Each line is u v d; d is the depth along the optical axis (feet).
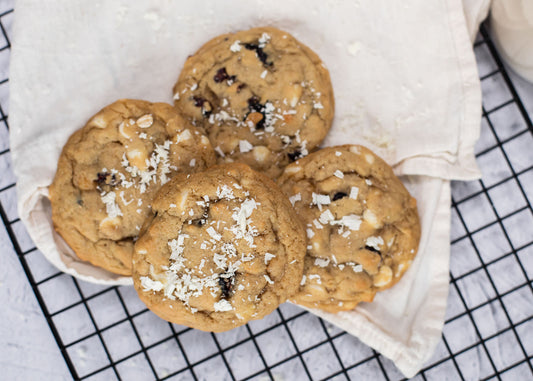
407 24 1.84
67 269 1.80
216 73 1.78
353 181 1.74
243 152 1.77
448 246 1.82
